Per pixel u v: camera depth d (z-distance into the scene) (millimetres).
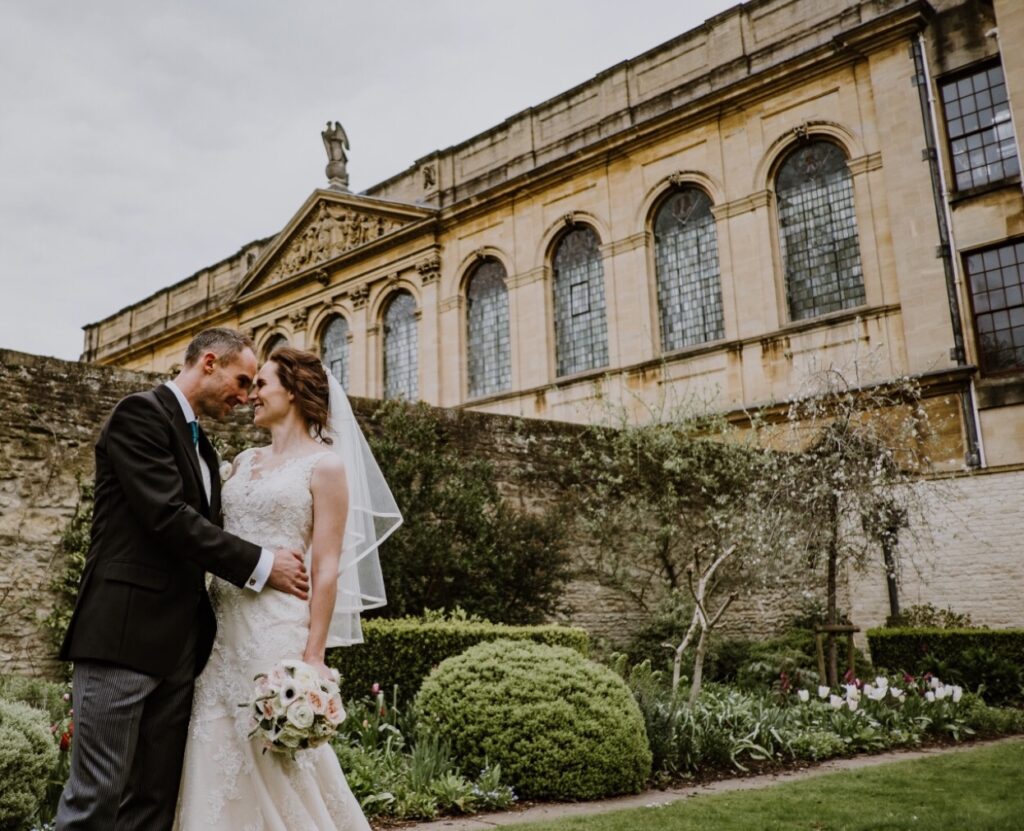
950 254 18016
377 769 6102
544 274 25469
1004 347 17500
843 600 16297
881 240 19172
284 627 3057
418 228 28578
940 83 18969
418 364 28531
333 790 3129
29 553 9430
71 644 2928
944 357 17703
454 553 11008
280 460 3387
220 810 2895
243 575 3010
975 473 15266
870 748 8703
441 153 29438
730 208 21688
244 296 35062
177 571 3031
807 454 12531
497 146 28016
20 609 9289
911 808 5691
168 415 3131
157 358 39688
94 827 2707
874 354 16719
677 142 23031
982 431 17094
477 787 6000
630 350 23000
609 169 24391
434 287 28234
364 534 3771
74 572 9594
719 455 14062
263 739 2820
